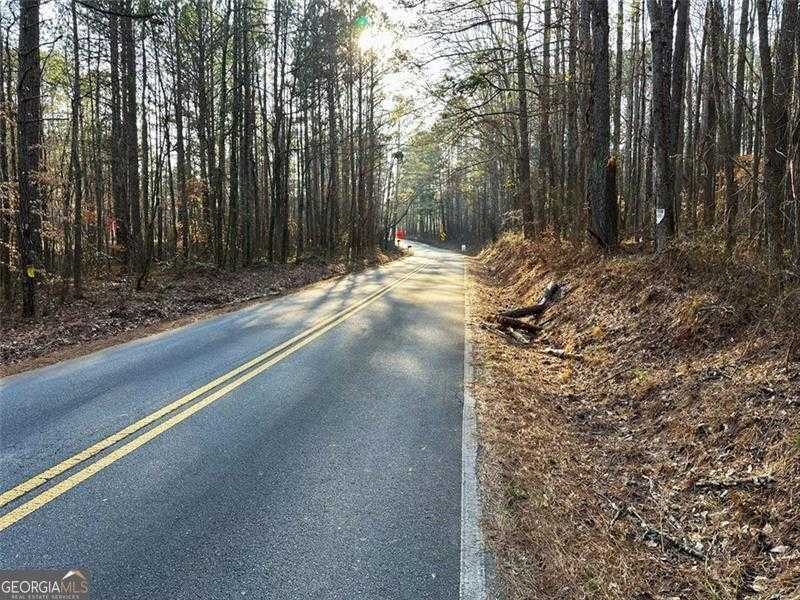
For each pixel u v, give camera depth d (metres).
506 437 5.08
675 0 11.60
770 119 6.35
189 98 24.84
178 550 3.19
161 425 5.16
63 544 3.22
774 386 4.60
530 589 3.02
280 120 26.91
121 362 7.64
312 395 6.17
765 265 6.41
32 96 11.99
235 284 18.88
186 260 22.95
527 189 23.61
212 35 22.50
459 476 4.23
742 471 4.00
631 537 3.73
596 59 12.40
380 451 4.67
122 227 22.31
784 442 3.93
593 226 12.56
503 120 24.27
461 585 2.96
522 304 13.91
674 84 11.73
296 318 11.64
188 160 31.80
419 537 3.40
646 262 9.23
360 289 18.12
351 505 3.76
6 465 4.25
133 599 2.77
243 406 5.75
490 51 16.22
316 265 28.14
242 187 26.98
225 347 8.62
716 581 3.20
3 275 13.90
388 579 2.98
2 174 15.93
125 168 21.48
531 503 3.94
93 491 3.87
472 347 8.95
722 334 6.04
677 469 4.43
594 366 7.41
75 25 18.47
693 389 5.33
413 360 7.93
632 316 8.02
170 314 12.43
